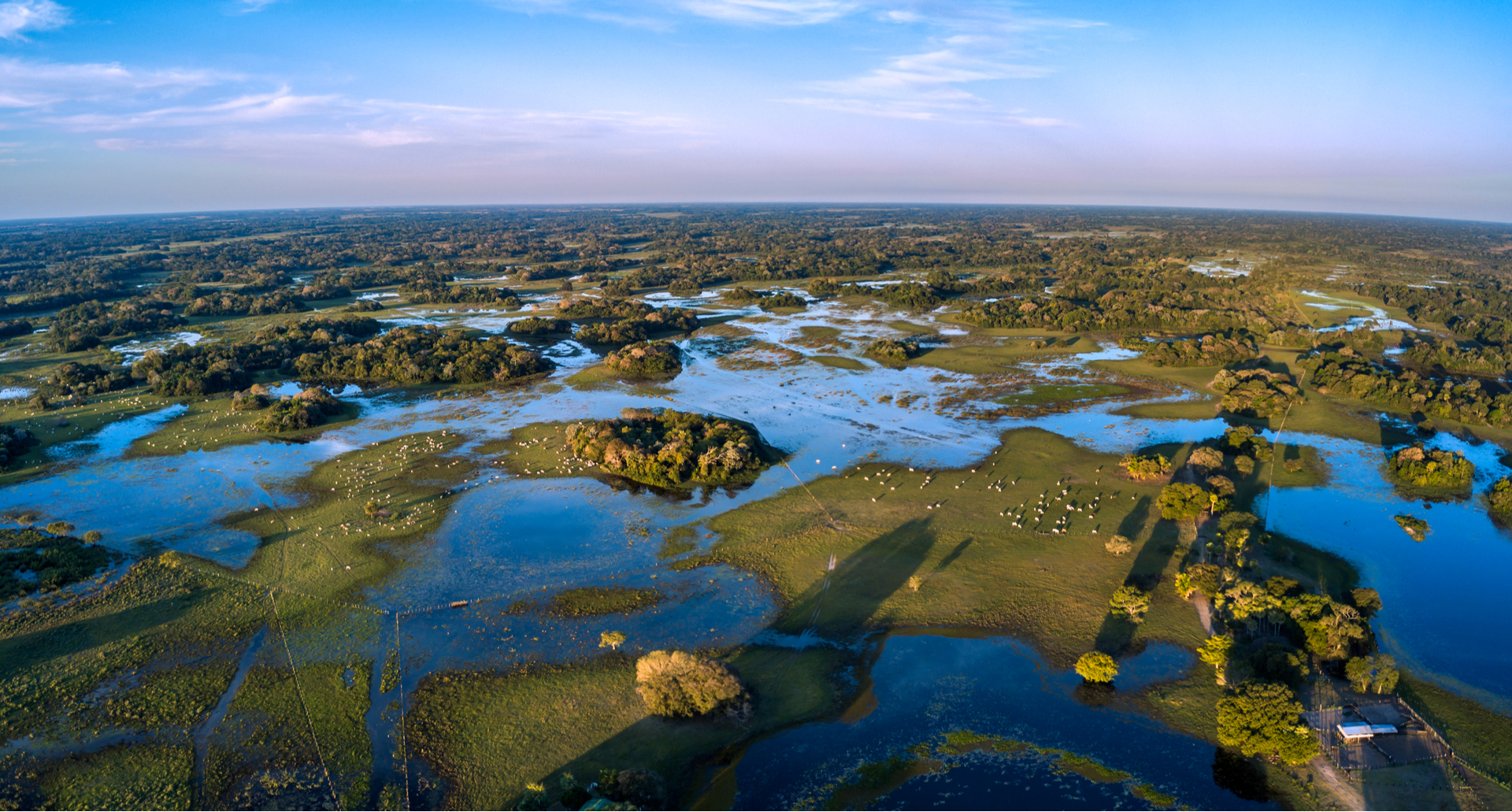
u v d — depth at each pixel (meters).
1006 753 59.66
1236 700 59.59
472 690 67.56
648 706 64.62
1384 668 63.94
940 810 54.22
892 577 85.69
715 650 73.50
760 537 95.56
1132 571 85.31
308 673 70.12
